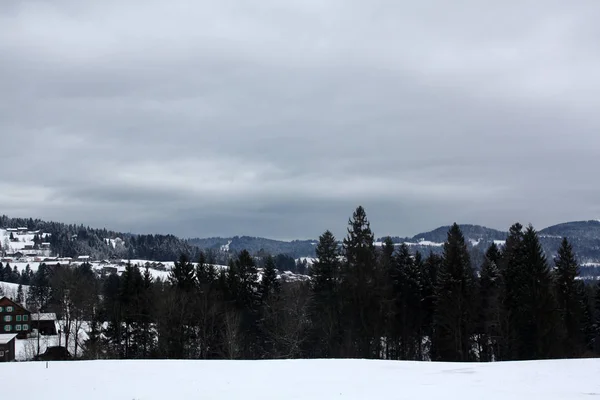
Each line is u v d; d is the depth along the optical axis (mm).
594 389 14547
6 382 17516
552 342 37625
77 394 15438
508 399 13430
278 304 46688
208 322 47781
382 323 43594
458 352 40938
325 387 16047
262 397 14648
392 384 16359
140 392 15641
